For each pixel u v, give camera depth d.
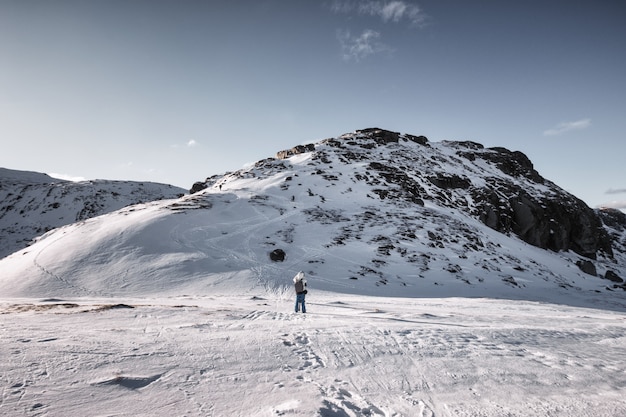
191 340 7.05
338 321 11.02
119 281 28.03
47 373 4.70
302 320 11.01
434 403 5.28
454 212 59.12
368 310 15.54
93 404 4.09
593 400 5.77
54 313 9.66
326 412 4.50
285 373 5.82
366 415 4.70
